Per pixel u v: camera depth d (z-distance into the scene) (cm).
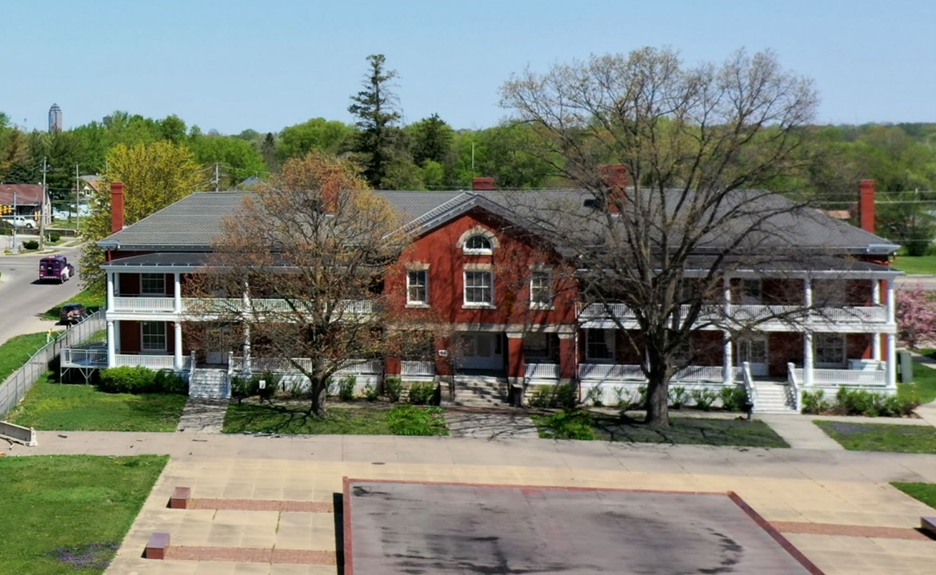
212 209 6912
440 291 6053
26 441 4875
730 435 5484
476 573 3253
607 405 6062
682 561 3422
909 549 3966
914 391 6344
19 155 17625
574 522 3791
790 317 5675
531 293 6031
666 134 5872
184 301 6006
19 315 8238
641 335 6203
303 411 5656
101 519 3891
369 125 11462
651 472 4838
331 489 4409
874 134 15300
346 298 5447
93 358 6138
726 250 5350
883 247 6244
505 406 5959
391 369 6062
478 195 5978
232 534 3841
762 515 4303
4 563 3428
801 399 5938
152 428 5256
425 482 4234
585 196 6525
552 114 5519
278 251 5841
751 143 6066
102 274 8169
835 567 3769
